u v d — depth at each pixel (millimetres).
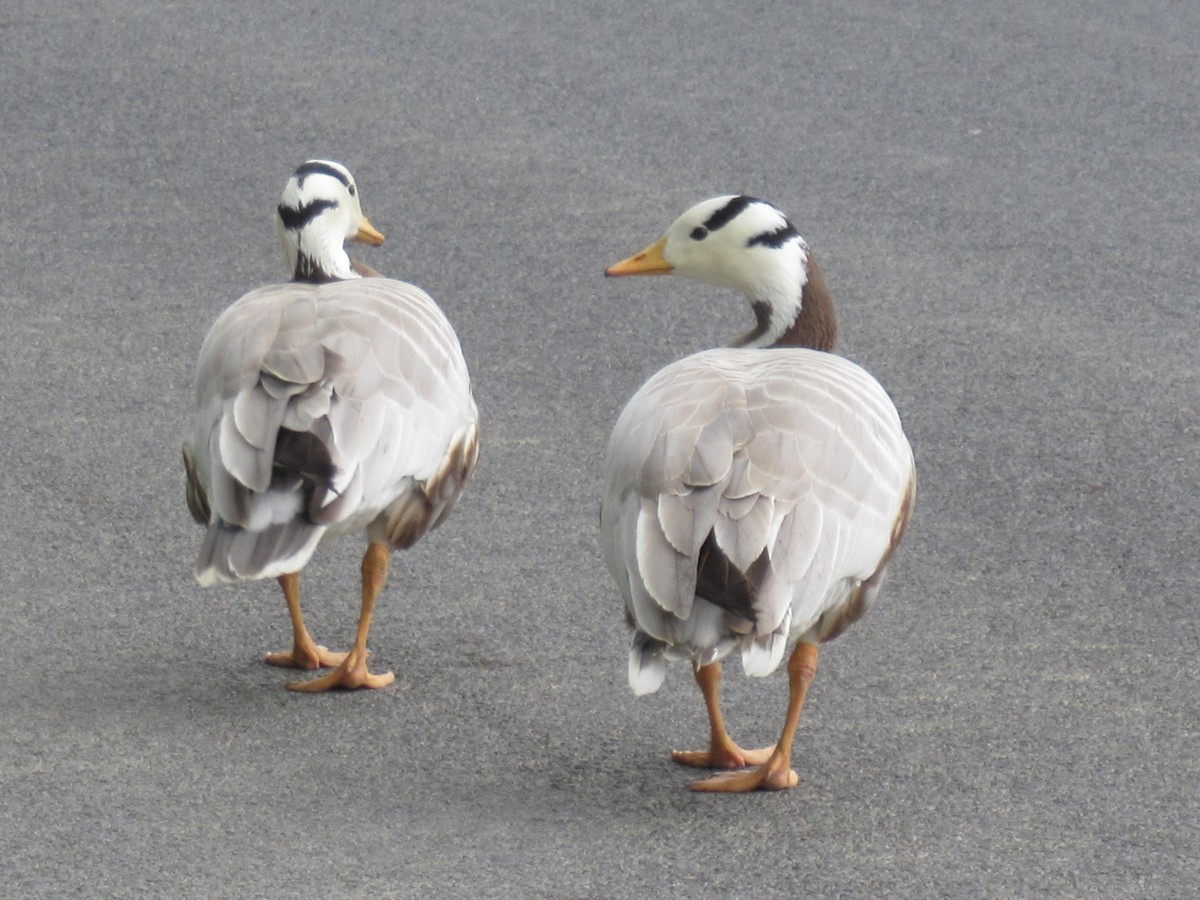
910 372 15164
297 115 22016
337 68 23547
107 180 20312
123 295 17266
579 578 11992
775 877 8445
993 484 13203
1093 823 8898
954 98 21734
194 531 12703
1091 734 9820
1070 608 11375
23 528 12695
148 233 18844
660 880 8422
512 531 12664
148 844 8742
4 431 14312
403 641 11211
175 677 10734
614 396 15008
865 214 18656
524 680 10695
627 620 9281
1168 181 19250
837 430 9156
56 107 22547
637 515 8898
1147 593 11547
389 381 10188
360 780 9484
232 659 11023
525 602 11672
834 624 9344
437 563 12219
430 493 10453
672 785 9453
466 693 10531
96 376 15422
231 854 8656
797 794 9305
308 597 11898
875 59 23062
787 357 9992
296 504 9570
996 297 16656
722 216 10867
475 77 23062
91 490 13305
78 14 26078
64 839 8781
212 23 25531
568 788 9414
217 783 9414
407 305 10836
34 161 20875
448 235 18516
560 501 13117
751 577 8422
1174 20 24156
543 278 17484
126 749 9773
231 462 9625
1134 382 14820
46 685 10547
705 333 16281
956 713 10133
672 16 25031
